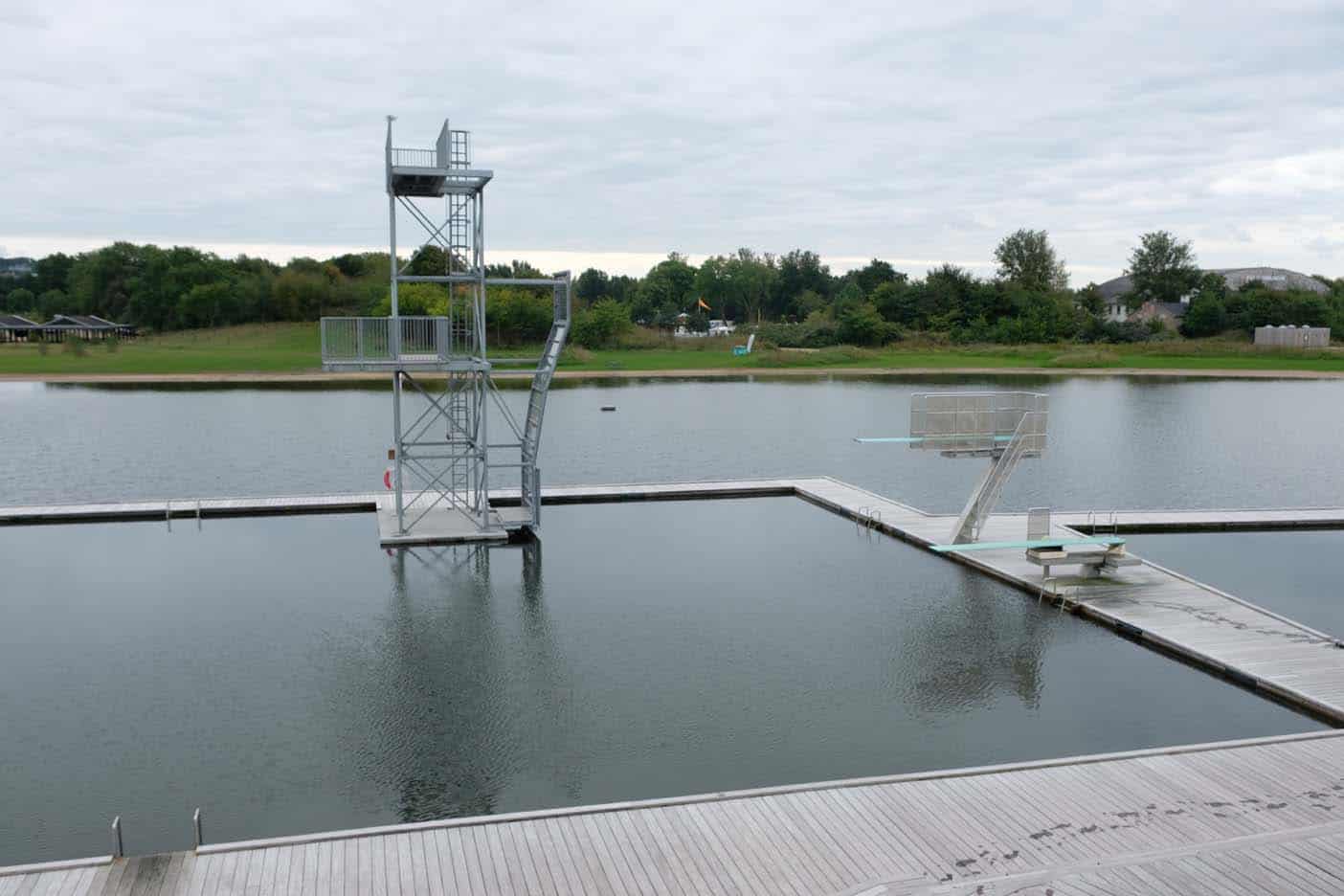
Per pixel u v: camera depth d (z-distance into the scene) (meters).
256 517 22.92
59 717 12.08
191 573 18.22
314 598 16.75
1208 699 12.57
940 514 23.44
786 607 16.39
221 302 106.44
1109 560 17.06
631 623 15.57
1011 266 114.31
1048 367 75.56
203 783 10.45
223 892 7.66
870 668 13.66
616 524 22.62
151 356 77.19
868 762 10.92
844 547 20.48
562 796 10.16
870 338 88.56
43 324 107.38
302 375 63.53
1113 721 11.95
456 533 20.53
